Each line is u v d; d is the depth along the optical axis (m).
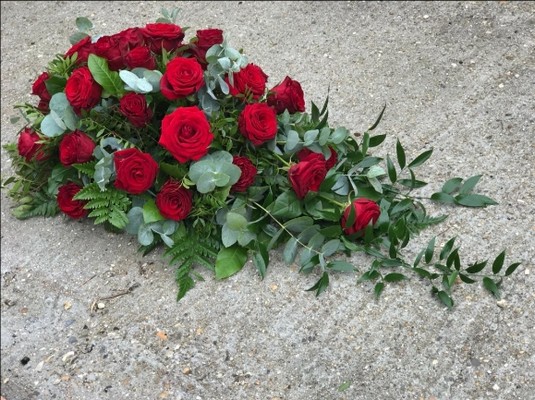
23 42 3.29
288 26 3.03
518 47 2.62
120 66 2.08
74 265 2.21
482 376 1.70
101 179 2.00
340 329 1.86
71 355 1.97
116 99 2.12
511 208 2.06
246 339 1.89
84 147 2.02
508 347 1.74
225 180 1.93
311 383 1.77
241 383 1.81
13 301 2.17
